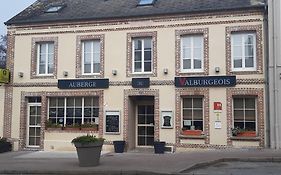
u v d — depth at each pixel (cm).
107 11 2059
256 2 1831
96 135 1973
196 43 1895
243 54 1827
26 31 2130
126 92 1953
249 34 1827
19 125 2097
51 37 2084
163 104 1895
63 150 2012
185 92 1867
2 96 2136
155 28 1934
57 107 2073
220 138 1808
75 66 2038
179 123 1867
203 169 1330
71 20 2045
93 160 1429
